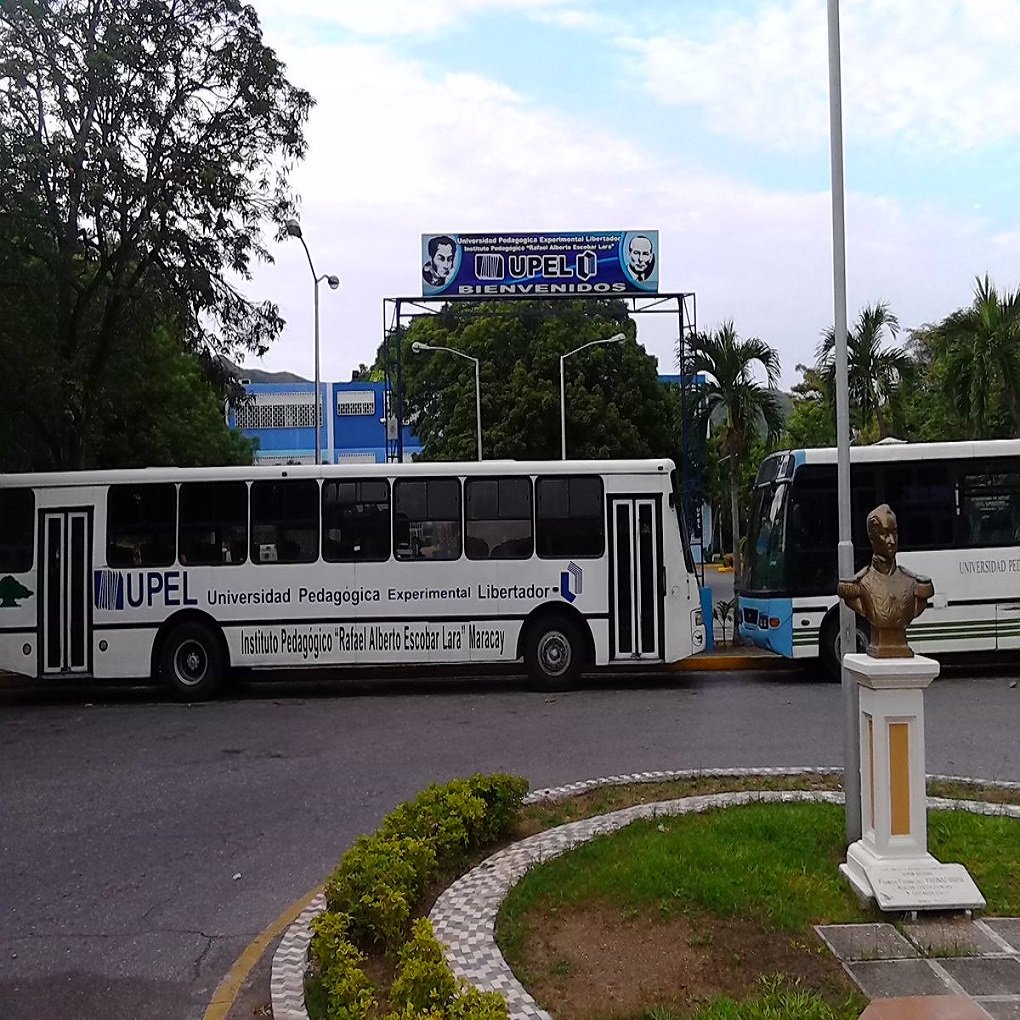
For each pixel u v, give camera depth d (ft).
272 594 44.55
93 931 18.17
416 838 19.34
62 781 29.68
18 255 50.83
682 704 40.65
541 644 44.57
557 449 121.08
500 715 39.11
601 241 83.87
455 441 123.13
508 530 44.73
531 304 125.08
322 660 44.45
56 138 50.85
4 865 21.95
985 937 15.55
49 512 44.75
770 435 59.88
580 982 14.33
